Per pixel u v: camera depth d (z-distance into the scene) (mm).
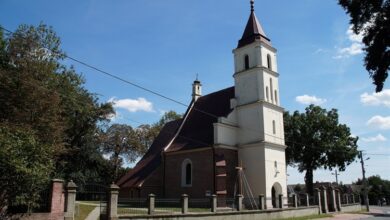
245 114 42469
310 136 58500
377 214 46312
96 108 46750
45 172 17516
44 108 31672
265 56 43656
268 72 43156
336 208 49531
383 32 10812
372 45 11102
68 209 21031
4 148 15922
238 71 44188
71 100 39750
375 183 109000
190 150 42094
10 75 31234
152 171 44969
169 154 45125
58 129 32469
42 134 30984
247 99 42781
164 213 24859
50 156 18984
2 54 33438
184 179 42312
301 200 41500
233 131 42219
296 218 34719
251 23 45406
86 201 36906
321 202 44875
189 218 25688
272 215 33375
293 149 59219
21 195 16562
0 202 16188
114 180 58562
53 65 35031
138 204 28969
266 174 38969
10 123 26719
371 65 11227
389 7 10711
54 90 33719
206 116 46562
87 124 46344
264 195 37625
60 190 20797
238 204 30703
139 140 63031
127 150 61594
